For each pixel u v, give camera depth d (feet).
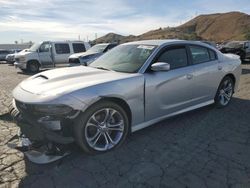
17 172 11.05
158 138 14.20
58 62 54.44
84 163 11.68
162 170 11.13
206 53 17.71
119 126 12.87
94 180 10.48
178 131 15.14
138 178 10.58
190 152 12.67
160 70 13.57
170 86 14.73
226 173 10.90
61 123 11.01
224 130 15.33
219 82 18.45
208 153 12.57
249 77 34.27
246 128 15.64
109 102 12.17
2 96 25.04
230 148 13.08
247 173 10.91
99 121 12.26
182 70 15.47
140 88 13.24
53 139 10.87
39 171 11.12
